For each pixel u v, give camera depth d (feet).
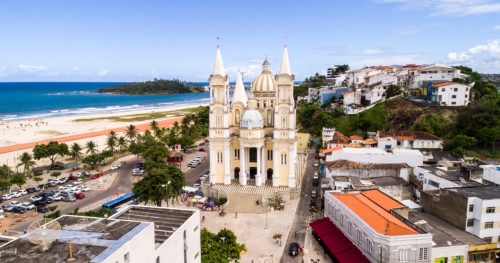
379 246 188.03
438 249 191.72
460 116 457.27
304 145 491.72
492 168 271.08
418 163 325.01
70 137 648.79
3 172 364.17
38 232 128.98
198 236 179.93
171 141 517.96
